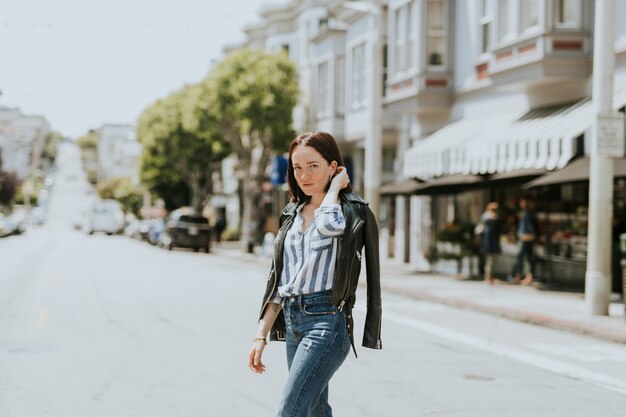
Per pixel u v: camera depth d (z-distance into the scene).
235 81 39.41
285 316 4.31
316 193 4.39
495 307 15.45
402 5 26.94
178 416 6.91
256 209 41.59
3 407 7.16
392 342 11.69
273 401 7.52
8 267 27.20
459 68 25.17
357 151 36.44
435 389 8.34
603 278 14.10
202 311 14.70
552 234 20.81
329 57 37.62
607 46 13.75
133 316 13.80
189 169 57.91
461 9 24.94
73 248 45.41
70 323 12.77
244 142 44.09
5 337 11.21
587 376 9.34
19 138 163.12
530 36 19.28
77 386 8.07
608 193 14.03
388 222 33.47
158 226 52.81
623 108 17.12
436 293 18.34
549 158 17.80
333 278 4.20
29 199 158.12
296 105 40.09
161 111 56.00
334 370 4.17
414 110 26.25
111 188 125.25
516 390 8.42
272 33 48.62
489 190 24.00
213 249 46.38
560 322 13.41
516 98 22.03
